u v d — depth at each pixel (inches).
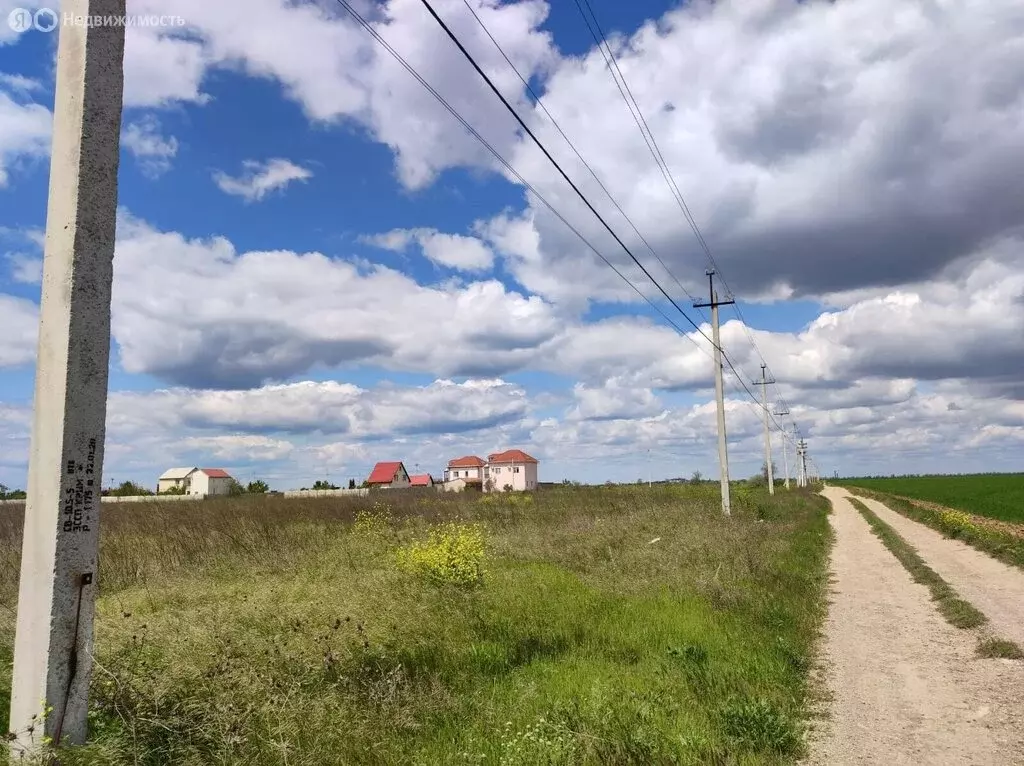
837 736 232.5
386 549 583.2
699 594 443.2
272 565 480.7
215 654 237.9
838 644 368.2
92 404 168.6
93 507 167.8
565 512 1029.8
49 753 145.6
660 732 213.2
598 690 245.1
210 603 329.7
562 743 196.5
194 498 1528.1
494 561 570.3
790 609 437.1
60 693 157.9
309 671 241.8
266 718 198.5
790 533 944.3
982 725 240.4
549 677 274.4
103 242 173.3
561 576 492.1
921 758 212.2
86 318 168.4
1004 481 3230.8
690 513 987.9
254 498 1448.1
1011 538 817.5
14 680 159.5
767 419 2139.5
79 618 162.9
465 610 365.4
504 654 299.3
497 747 200.5
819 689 287.7
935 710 257.9
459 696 246.4
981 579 577.3
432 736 213.8
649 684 264.2
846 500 2556.6
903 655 342.3
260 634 277.7
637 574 516.4
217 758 179.0
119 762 161.8
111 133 176.4
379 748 198.5
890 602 490.9
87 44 172.1
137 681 202.4
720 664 296.5
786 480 2989.7
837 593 532.1
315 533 664.4
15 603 340.8
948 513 1153.4
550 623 360.2
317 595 346.9
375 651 270.4
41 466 163.3
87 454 166.9
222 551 530.6
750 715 228.7
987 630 386.9
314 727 199.3
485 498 1422.2
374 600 344.5
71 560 162.2
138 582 419.2
